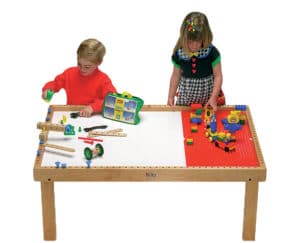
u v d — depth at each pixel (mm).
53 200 4090
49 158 4098
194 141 4289
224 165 4039
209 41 4430
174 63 4586
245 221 4133
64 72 4621
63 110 4637
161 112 4633
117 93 4516
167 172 3990
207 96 4652
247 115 4578
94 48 4422
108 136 4340
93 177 4004
